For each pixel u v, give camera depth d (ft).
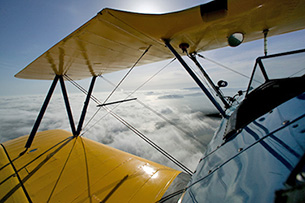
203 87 12.33
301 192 2.27
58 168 16.01
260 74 9.84
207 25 11.23
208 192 4.69
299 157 2.86
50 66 19.38
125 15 8.37
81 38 11.45
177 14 8.80
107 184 13.00
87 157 18.92
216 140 8.84
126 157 19.30
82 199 11.21
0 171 15.70
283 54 9.05
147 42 13.80
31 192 12.08
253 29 14.40
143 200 10.72
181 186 12.04
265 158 3.73
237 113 8.66
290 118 4.29
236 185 3.87
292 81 7.20
